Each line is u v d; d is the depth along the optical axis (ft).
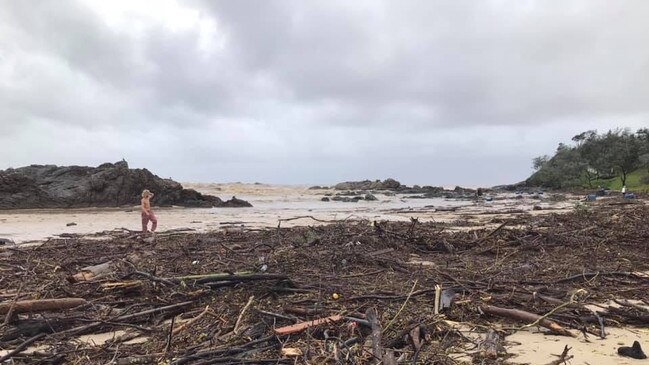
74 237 52.75
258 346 14.88
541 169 289.74
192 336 16.10
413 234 40.78
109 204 119.34
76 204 114.32
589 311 19.01
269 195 239.91
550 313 17.44
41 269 29.12
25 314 18.51
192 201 131.34
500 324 18.02
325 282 24.12
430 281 24.79
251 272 24.31
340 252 32.78
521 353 14.90
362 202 168.35
